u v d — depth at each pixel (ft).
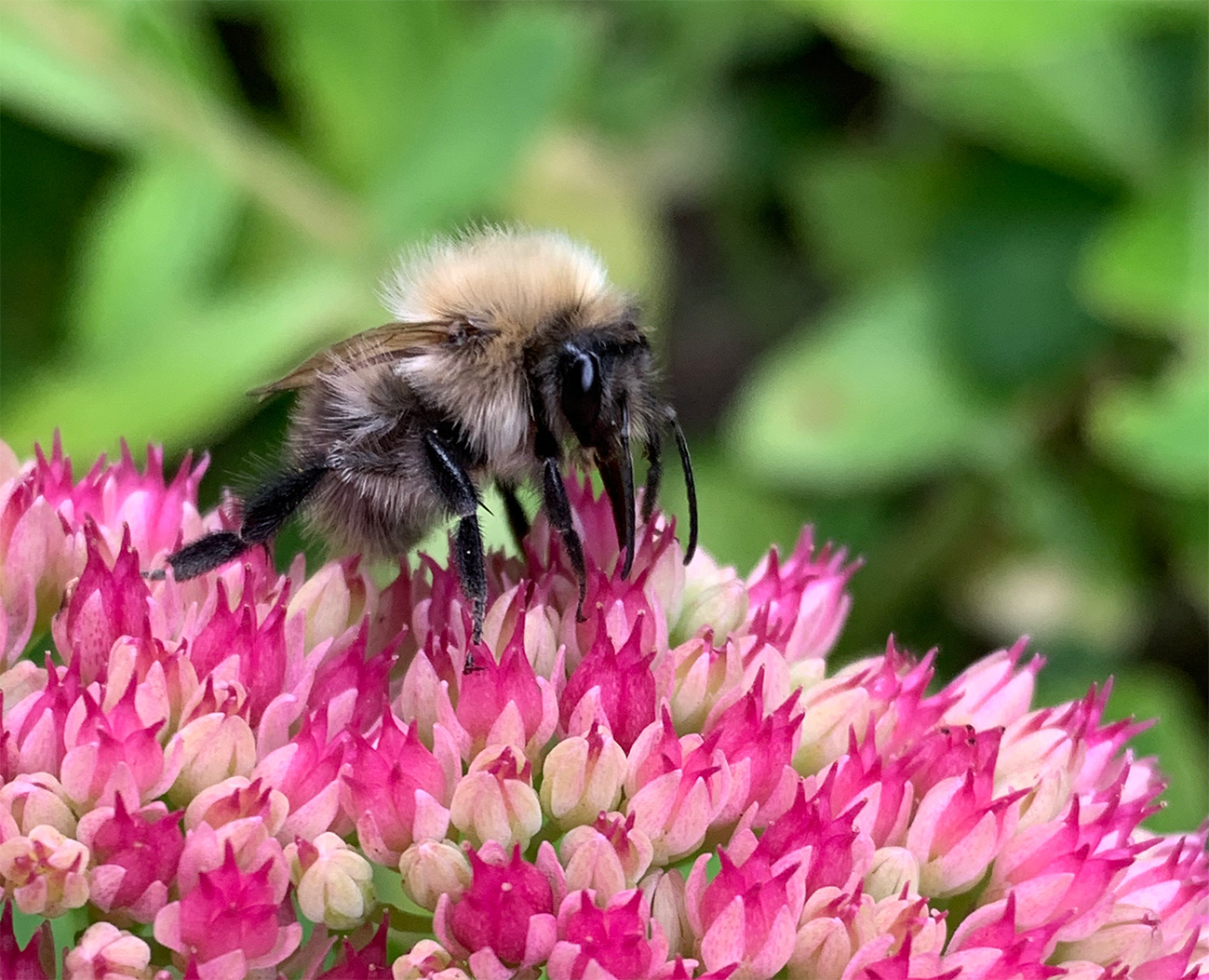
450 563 0.41
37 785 0.38
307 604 0.41
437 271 0.42
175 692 0.39
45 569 0.41
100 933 0.38
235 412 0.52
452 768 0.39
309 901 0.39
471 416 0.42
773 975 0.39
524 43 0.53
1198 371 0.52
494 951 0.38
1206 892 0.40
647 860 0.39
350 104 0.54
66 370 0.52
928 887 0.40
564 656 0.41
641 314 0.42
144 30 0.53
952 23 0.51
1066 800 0.41
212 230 0.53
